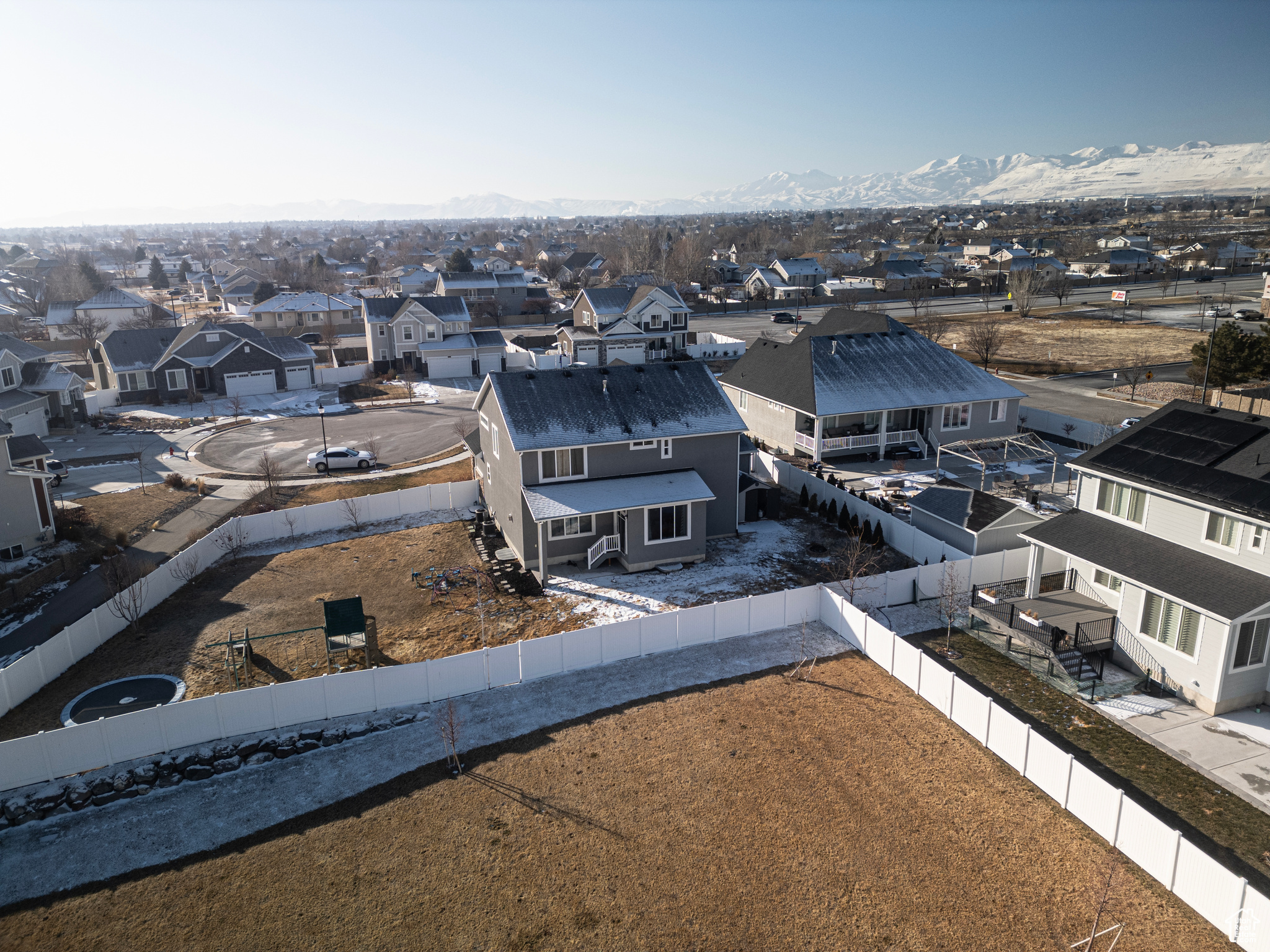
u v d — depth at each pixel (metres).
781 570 34.06
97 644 28.45
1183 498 24.69
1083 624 25.84
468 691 25.41
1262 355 56.12
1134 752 21.52
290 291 135.12
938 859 17.94
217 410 68.62
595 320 91.69
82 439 59.88
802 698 24.64
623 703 24.59
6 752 20.39
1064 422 53.91
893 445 50.00
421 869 18.22
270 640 28.94
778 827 19.09
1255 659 23.02
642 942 16.06
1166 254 180.12
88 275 164.00
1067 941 15.72
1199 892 16.20
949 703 23.19
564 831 19.27
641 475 35.62
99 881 18.16
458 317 85.31
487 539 38.34
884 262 146.12
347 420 64.88
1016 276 120.00
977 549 33.16
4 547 36.09
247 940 16.39
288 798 20.83
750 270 171.25
